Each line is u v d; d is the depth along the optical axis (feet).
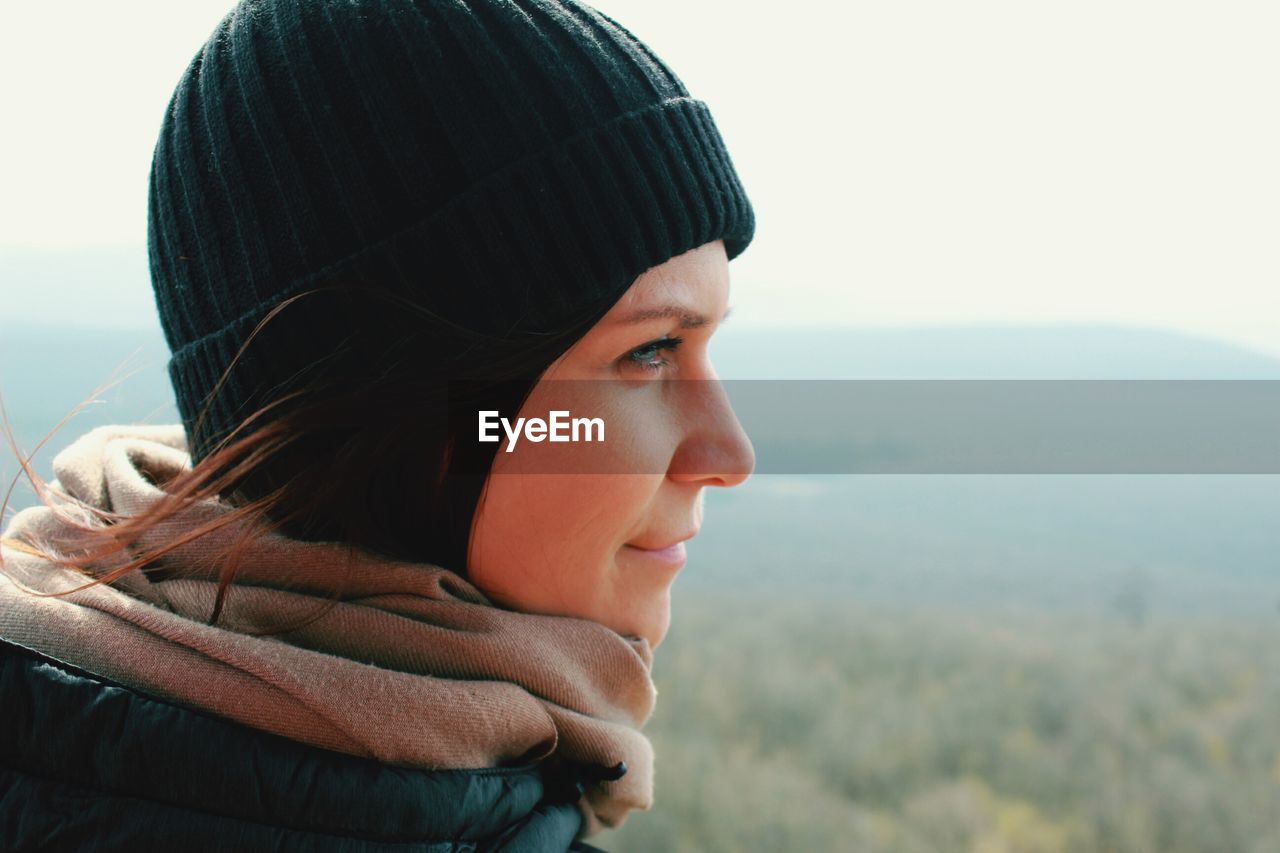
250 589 1.27
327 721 1.11
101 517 1.38
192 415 1.43
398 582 1.26
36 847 1.06
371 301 1.19
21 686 1.11
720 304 1.34
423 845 1.11
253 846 1.05
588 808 1.46
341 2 1.22
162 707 1.10
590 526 1.27
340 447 1.22
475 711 1.18
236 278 1.27
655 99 1.27
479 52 1.19
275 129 1.22
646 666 1.42
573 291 1.19
